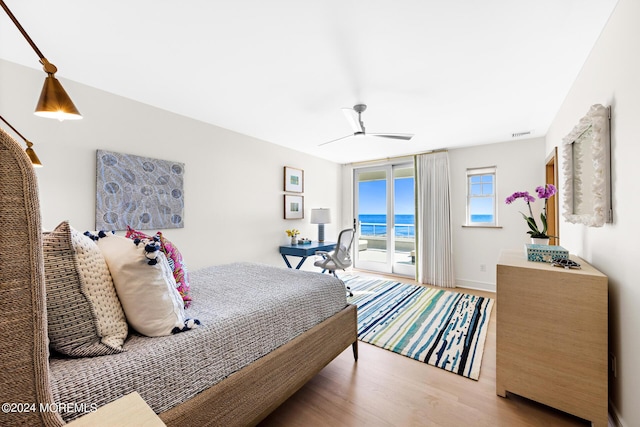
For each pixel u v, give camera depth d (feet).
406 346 7.79
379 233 17.53
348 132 11.74
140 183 8.46
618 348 4.66
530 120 10.13
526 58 6.18
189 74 6.91
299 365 5.12
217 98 8.32
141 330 3.57
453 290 13.46
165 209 9.07
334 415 5.16
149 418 1.72
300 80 7.18
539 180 12.31
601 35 5.29
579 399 4.84
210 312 4.50
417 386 6.02
